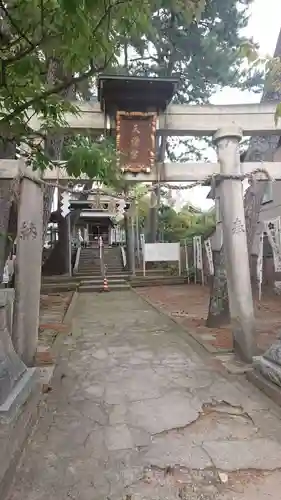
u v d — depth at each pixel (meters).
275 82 3.23
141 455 2.63
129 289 14.66
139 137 4.50
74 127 4.48
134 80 4.19
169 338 6.30
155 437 2.89
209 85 11.39
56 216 17.05
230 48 9.50
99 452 2.67
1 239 5.16
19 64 1.77
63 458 2.60
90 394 3.81
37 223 4.62
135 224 18.83
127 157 4.52
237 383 4.05
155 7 2.22
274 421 3.12
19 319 4.50
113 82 4.18
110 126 4.52
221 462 2.52
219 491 2.23
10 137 2.62
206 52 9.68
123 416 3.28
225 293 6.73
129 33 1.95
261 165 4.91
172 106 4.75
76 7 1.31
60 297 12.48
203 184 4.80
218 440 2.82
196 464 2.51
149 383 4.12
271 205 10.72
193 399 3.63
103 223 28.27
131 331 6.92
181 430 3.00
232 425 3.07
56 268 17.33
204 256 14.55
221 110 4.83
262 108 4.83
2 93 2.00
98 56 1.96
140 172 4.66
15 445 2.50
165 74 10.96
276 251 8.56
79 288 14.31
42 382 4.11
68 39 1.63
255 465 2.48
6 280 8.54
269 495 2.18
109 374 4.45
